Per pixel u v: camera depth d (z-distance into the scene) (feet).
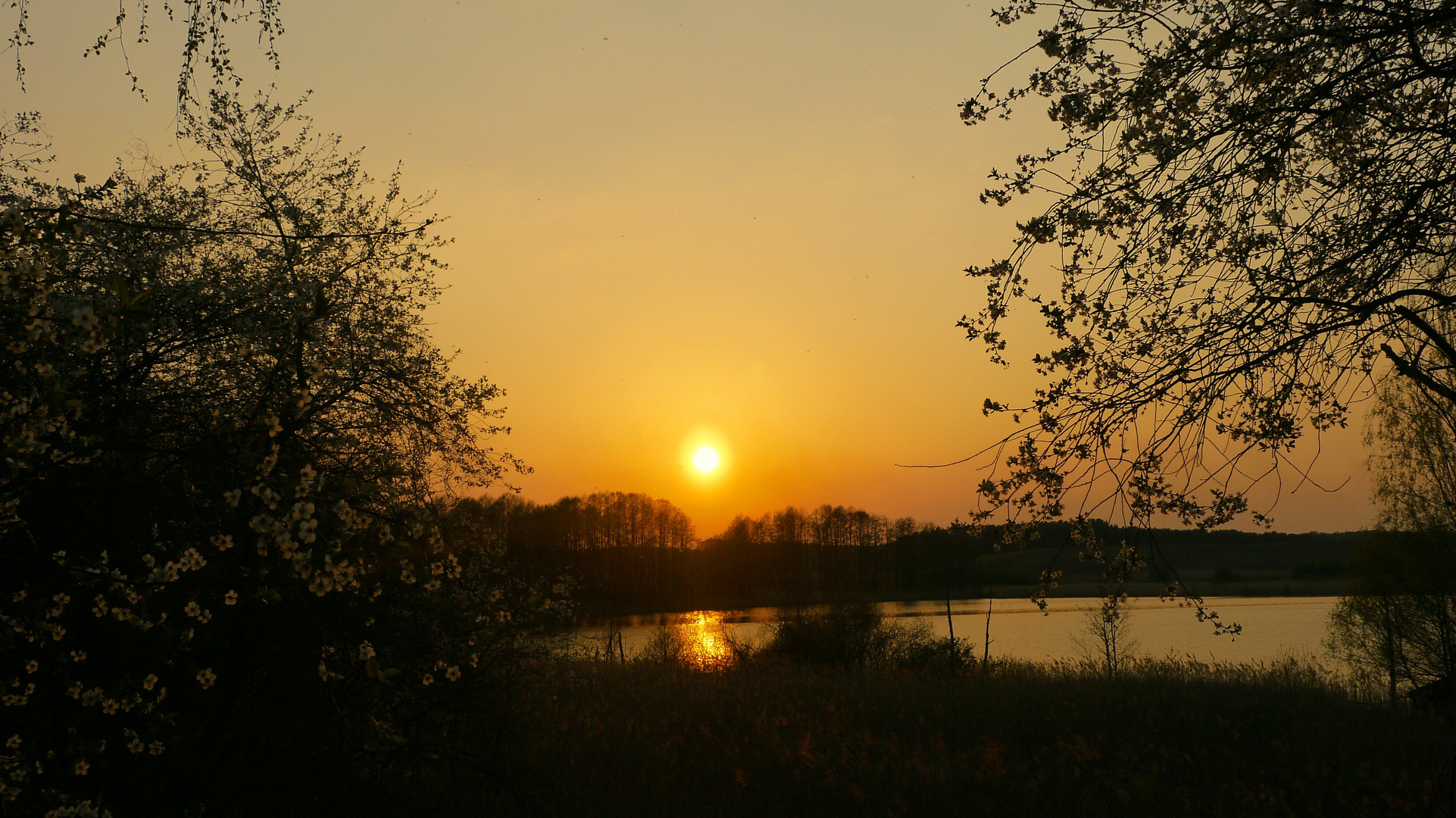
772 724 43.50
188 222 22.94
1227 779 37.42
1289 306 13.51
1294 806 33.53
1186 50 13.33
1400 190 14.08
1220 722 45.91
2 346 12.12
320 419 22.15
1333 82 12.82
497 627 24.16
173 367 19.51
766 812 32.19
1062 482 14.70
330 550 12.32
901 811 31.94
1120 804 33.22
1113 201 14.15
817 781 34.63
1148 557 14.52
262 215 23.57
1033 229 14.43
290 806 20.47
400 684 22.12
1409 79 12.82
